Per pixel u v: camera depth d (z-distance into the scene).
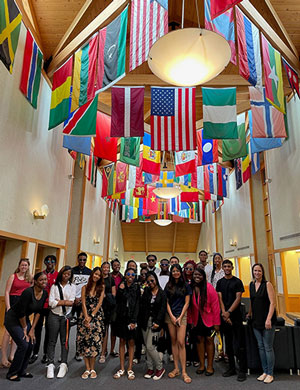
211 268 5.42
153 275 3.86
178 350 3.84
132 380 3.55
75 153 8.01
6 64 4.19
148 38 4.25
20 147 5.25
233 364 3.78
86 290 3.85
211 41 3.08
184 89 6.31
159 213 14.28
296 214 6.98
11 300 4.00
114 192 10.13
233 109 5.98
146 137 8.73
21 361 3.42
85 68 5.15
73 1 5.70
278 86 5.11
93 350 3.62
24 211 5.50
